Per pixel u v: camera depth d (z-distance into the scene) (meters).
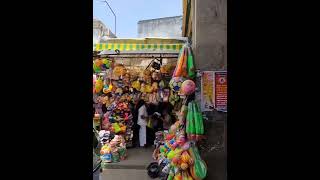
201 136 3.43
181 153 3.62
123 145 8.01
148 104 9.80
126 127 9.45
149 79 9.30
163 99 9.12
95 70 8.09
